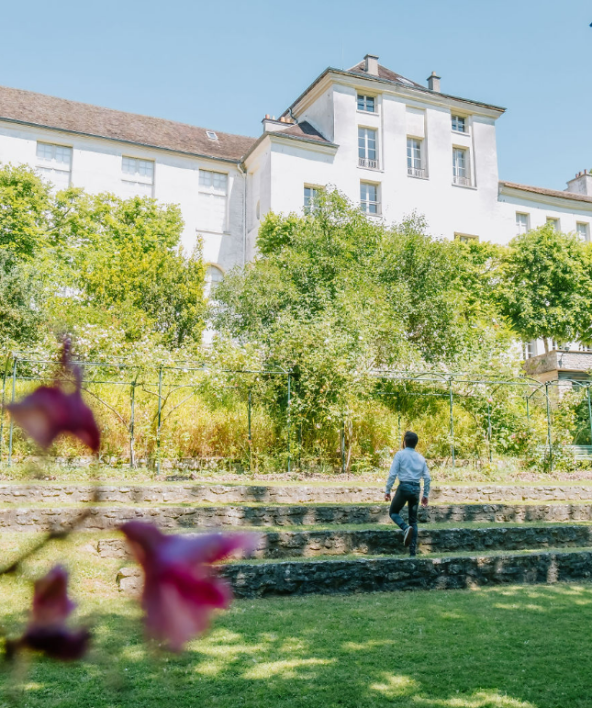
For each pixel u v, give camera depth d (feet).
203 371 44.83
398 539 24.95
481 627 16.43
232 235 94.38
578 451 53.42
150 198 85.20
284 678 12.69
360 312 54.65
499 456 49.32
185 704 11.33
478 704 11.68
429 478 24.91
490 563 22.08
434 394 50.06
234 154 100.42
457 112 103.65
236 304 67.31
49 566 1.20
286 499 33.37
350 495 34.65
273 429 45.01
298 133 91.56
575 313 90.22
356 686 12.39
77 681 12.23
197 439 43.83
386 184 94.48
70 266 76.84
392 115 96.78
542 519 32.30
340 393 45.24
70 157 86.99
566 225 113.19
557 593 20.66
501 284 90.22
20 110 86.74
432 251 71.51
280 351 46.70
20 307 53.67
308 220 73.05
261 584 19.45
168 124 101.71
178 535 1.13
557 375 79.20
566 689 12.41
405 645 14.89
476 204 101.71
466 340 62.59
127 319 57.11
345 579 20.38
